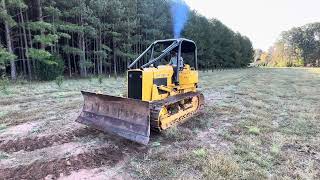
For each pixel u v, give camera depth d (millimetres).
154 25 28156
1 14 14898
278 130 6184
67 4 20312
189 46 7047
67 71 24547
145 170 4000
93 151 4684
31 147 4938
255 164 4254
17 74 18438
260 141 5344
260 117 7434
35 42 18641
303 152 4848
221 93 12469
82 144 5020
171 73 6270
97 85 15031
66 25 19438
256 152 4758
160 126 5418
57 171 3971
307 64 89562
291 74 33500
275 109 8758
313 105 9555
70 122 6559
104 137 5398
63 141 5207
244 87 15367
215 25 49438
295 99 11016
